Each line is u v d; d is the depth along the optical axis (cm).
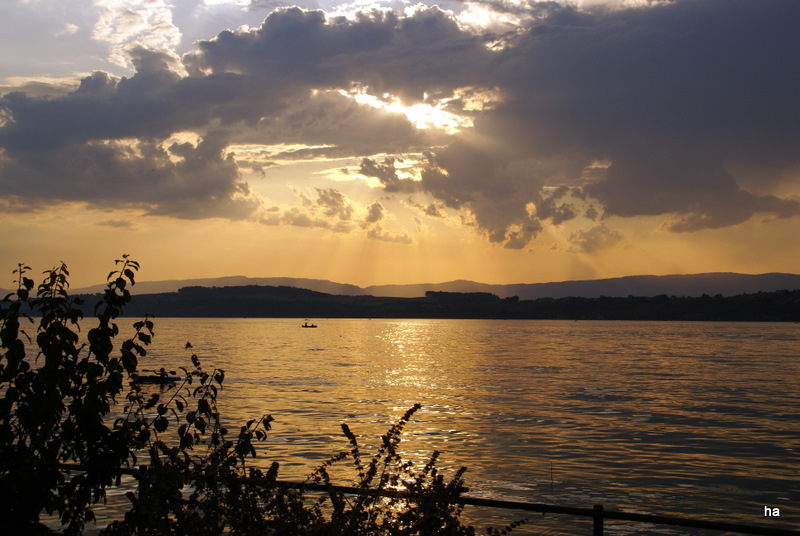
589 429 3219
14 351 605
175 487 555
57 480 626
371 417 3475
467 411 3806
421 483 597
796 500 2003
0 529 596
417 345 12800
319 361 8200
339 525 556
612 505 1917
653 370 7131
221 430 644
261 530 548
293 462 2267
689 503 1952
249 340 14325
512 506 623
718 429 3278
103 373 644
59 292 647
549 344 13350
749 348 11925
